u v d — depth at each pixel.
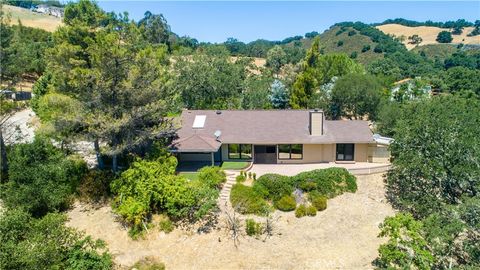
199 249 24.33
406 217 21.75
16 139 35.19
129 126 28.91
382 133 44.28
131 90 28.14
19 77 33.28
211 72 54.50
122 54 27.25
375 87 51.59
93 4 30.27
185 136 35.53
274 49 102.38
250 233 25.66
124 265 22.70
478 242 21.84
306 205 29.11
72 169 29.30
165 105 30.52
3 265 13.61
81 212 27.61
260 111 39.81
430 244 21.41
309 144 36.28
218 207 28.31
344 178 31.67
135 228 25.58
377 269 21.97
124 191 27.11
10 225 15.77
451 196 28.47
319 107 53.84
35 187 25.05
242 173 32.00
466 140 28.41
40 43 73.75
